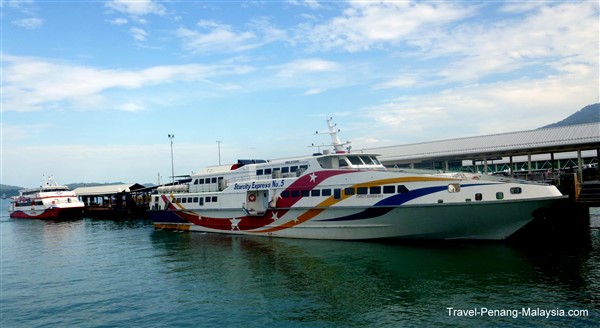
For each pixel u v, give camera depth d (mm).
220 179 37219
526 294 17203
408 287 18734
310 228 29953
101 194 79812
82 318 17219
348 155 29406
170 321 16219
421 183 25438
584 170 40281
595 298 16484
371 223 27188
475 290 17953
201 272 23172
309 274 21391
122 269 25453
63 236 45344
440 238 26312
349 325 15070
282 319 15836
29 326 16688
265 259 25031
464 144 45438
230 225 35281
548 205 23469
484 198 24109
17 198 81125
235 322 15781
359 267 22109
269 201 31828
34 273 26141
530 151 40750
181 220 40094
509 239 25469
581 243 25922
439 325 14789
